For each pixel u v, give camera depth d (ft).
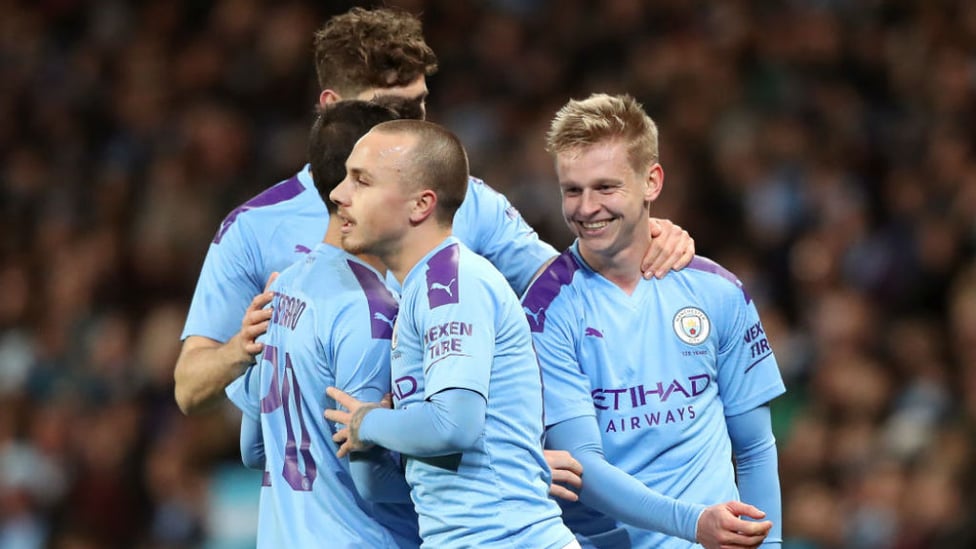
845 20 151.33
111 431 120.06
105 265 137.49
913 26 151.43
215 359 53.36
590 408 52.75
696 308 54.03
